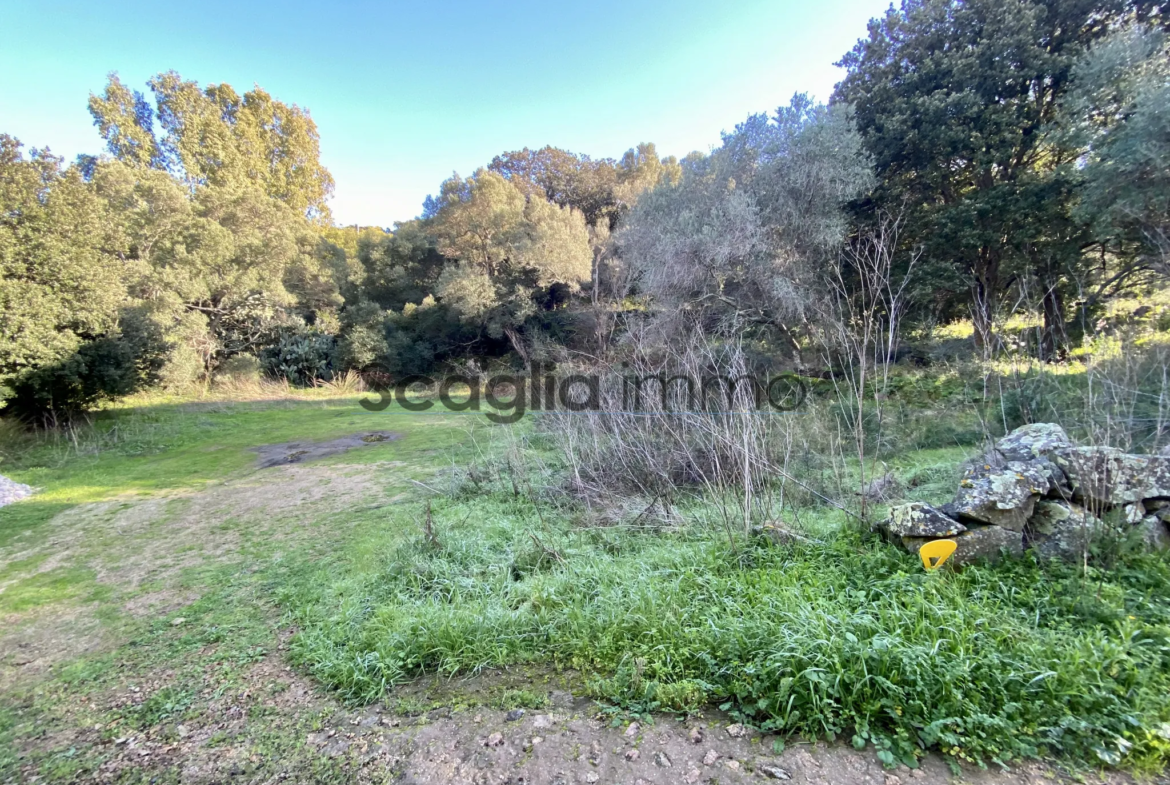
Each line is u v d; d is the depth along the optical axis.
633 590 2.48
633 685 1.90
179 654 2.47
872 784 1.42
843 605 2.14
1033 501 2.46
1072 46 8.05
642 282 10.16
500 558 3.22
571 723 1.80
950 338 9.03
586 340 11.86
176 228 12.20
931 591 2.12
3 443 7.58
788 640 1.84
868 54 10.31
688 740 1.66
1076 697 1.54
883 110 9.84
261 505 5.00
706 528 3.35
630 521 3.76
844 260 8.27
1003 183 8.33
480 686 2.07
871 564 2.49
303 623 2.68
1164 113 5.42
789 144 8.55
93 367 8.69
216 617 2.82
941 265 8.64
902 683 1.66
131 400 11.08
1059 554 2.35
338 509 4.73
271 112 22.72
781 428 4.68
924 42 9.41
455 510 4.30
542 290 18.52
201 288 12.24
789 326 8.66
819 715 1.62
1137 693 1.53
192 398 12.09
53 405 8.47
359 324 16.22
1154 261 6.46
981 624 1.88
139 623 2.80
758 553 2.77
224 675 2.27
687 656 2.01
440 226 19.03
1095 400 3.40
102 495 5.59
